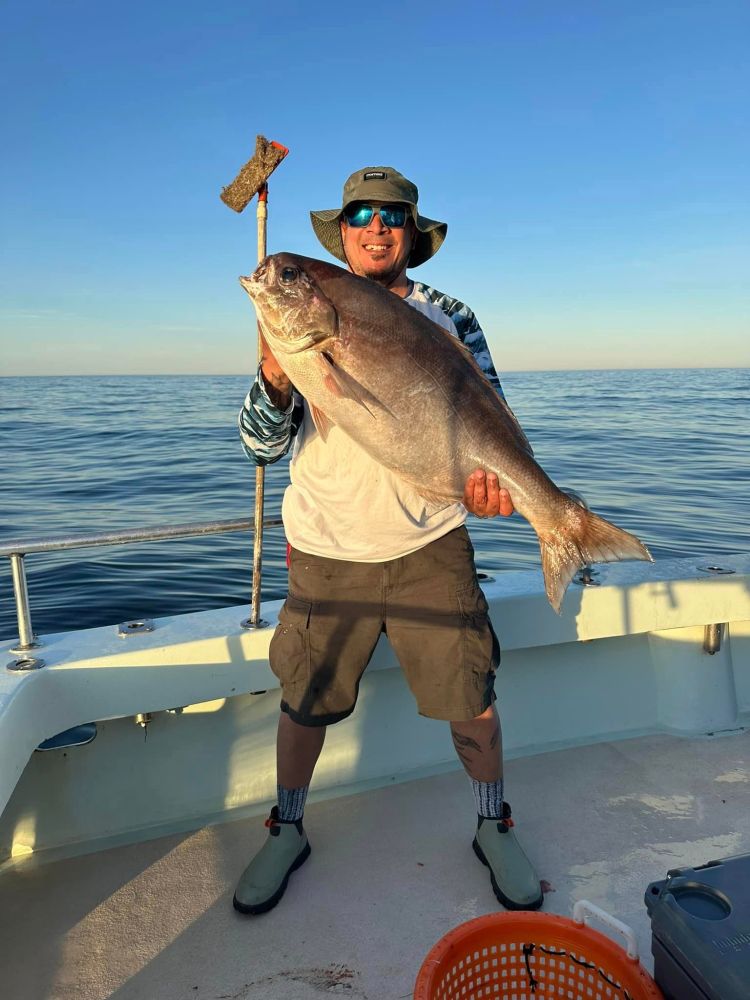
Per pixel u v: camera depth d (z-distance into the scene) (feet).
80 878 7.18
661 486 39.60
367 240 7.06
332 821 8.07
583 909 5.20
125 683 7.37
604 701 9.80
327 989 5.84
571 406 116.26
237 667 7.85
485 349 7.75
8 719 6.07
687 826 7.87
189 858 7.48
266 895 6.68
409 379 6.38
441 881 7.11
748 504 34.63
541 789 8.58
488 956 5.29
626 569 9.97
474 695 6.89
